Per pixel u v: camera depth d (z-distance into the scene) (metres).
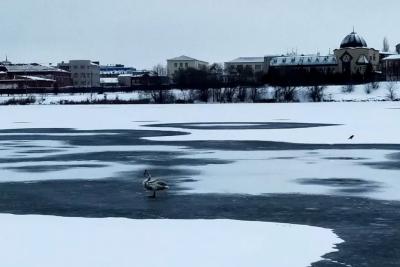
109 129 76.50
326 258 20.14
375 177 36.34
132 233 23.09
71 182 35.72
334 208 27.97
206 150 51.25
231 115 104.12
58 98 188.88
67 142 59.59
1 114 115.88
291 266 19.33
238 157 46.28
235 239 22.27
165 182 32.38
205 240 22.09
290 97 169.75
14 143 58.94
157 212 27.31
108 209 28.11
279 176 37.06
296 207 28.22
